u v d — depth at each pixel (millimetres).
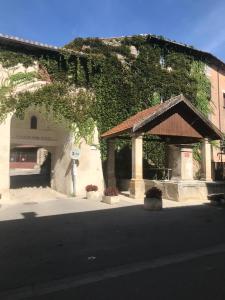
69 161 22266
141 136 19375
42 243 9266
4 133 19625
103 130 22781
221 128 31172
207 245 8969
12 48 20328
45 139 23688
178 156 20719
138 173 19312
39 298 5633
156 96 25688
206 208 15523
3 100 19719
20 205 17172
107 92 23141
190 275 6562
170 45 27188
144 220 12602
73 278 6551
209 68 30688
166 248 8680
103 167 22750
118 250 8531
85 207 16031
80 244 9141
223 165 28984
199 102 29109
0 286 6199
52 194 22156
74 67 22188
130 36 25109
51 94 21203
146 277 6512
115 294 5703
